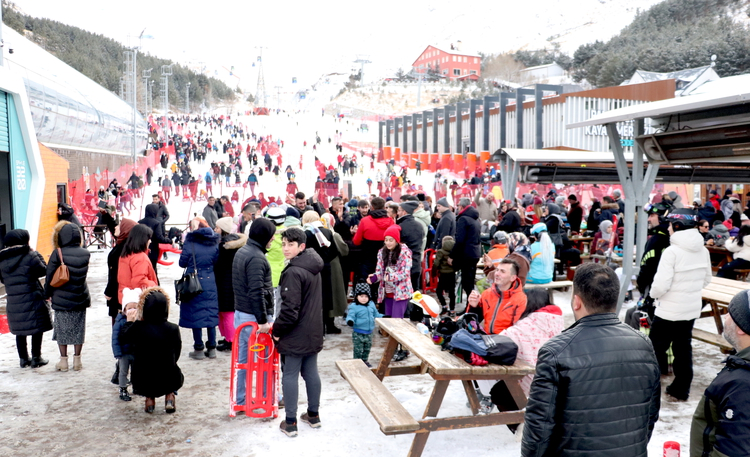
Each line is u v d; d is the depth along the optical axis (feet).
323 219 25.43
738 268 27.58
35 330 20.79
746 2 498.69
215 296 21.71
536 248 25.67
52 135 91.30
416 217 31.24
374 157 187.73
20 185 38.55
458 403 17.35
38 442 14.85
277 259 23.24
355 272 28.27
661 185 68.39
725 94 19.69
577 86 128.36
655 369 8.45
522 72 585.63
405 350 22.13
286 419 15.20
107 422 16.16
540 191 69.36
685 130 24.06
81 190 73.56
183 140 236.02
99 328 26.89
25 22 492.54
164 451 14.32
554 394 7.93
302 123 333.21
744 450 7.50
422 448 13.05
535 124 128.16
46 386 19.15
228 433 15.38
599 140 120.67
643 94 119.96
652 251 21.50
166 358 16.37
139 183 100.58
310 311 15.02
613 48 513.45
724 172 48.83
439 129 178.81
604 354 8.07
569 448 8.01
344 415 16.55
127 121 147.43
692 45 372.17
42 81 86.48
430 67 654.53
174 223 77.61
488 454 13.97
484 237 36.01
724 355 22.24
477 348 13.23
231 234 22.25
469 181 104.47
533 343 14.05
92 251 54.49
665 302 17.38
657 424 15.75
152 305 16.08
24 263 20.48
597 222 44.42
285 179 139.13
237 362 16.60
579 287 8.53
